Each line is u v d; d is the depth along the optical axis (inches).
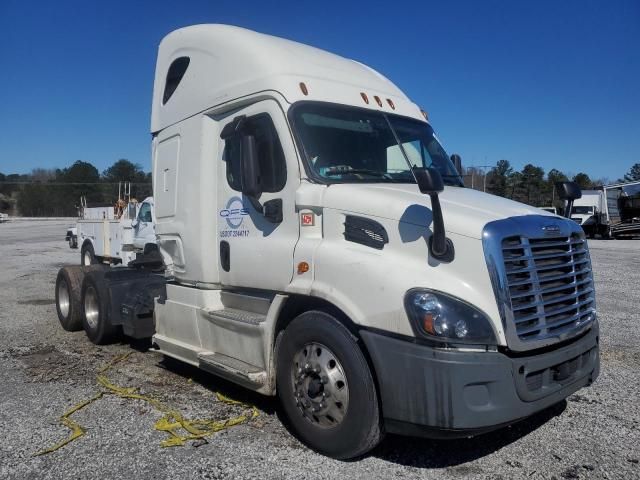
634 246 1105.4
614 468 162.1
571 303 168.1
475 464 163.6
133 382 238.5
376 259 157.9
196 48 231.3
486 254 146.3
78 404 210.4
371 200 166.2
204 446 174.1
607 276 601.9
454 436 143.3
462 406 139.5
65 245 1154.0
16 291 502.9
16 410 204.8
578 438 181.9
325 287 165.8
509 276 148.3
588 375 174.4
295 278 176.9
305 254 173.6
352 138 195.2
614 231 1400.1
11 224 2442.2
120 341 310.5
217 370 202.7
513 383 144.9
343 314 164.1
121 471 158.1
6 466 161.5
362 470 159.0
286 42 218.5
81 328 337.1
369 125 202.8
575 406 210.2
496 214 158.4
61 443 175.9
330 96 198.1
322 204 174.1
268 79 193.0
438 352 140.9
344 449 160.4
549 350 157.8
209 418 196.7
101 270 321.7
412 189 181.5
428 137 223.0
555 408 208.1
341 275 162.1
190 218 225.6
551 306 160.6
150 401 213.2
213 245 218.7
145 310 274.2
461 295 145.7
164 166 248.5
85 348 299.0
